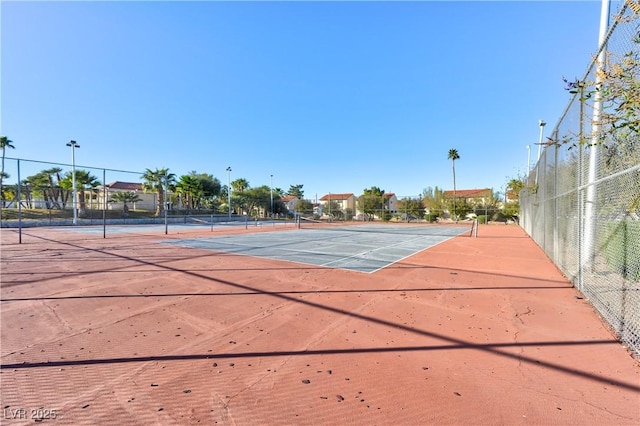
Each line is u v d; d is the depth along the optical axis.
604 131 3.61
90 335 3.03
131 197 37.78
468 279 5.48
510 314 3.60
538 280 5.37
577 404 1.92
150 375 2.29
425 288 4.86
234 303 4.10
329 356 2.60
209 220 34.06
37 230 18.70
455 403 1.94
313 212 46.28
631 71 2.93
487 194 33.88
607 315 3.33
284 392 2.07
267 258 7.89
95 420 1.79
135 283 5.18
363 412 1.86
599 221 4.17
